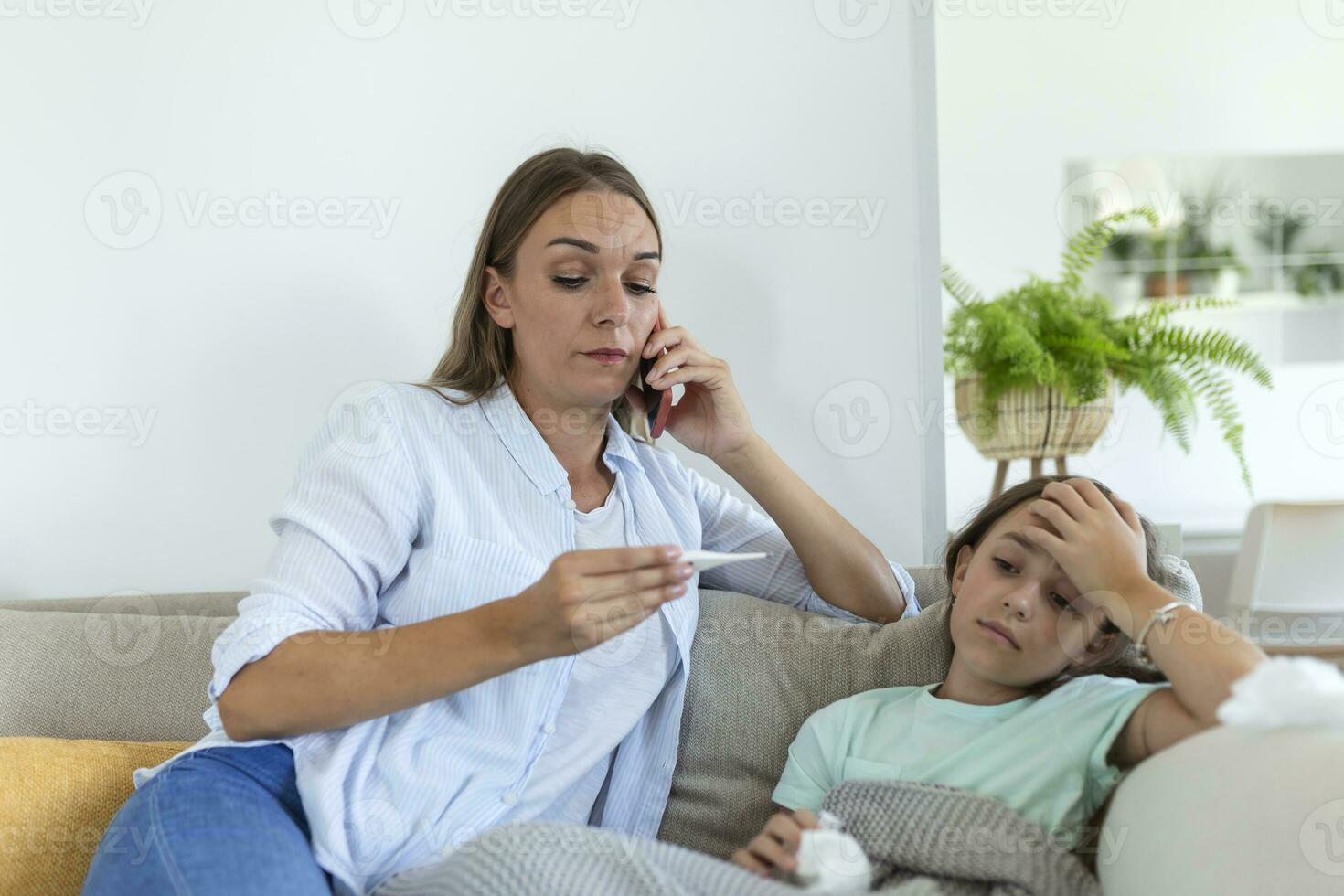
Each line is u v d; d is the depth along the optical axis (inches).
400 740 38.7
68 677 50.0
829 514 49.8
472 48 65.2
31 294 62.6
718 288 66.1
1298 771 28.9
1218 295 158.9
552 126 65.7
